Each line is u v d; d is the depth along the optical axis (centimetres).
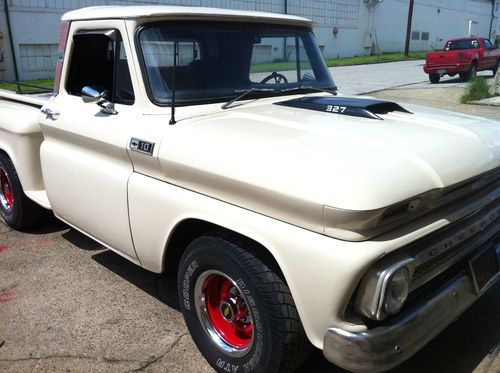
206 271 280
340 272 215
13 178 465
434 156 248
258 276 249
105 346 322
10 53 1786
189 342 325
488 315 350
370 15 3638
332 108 318
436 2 4319
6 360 309
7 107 485
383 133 271
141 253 318
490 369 296
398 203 218
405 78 2152
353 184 216
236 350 278
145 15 317
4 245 468
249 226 246
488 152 274
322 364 301
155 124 302
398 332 229
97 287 393
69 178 367
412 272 231
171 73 322
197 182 271
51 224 517
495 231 296
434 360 305
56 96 396
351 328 226
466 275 272
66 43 373
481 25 5056
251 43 362
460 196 263
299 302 234
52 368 302
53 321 348
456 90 1683
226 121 295
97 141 332
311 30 420
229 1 2511
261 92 357
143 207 303
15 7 1772
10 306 367
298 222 231
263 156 245
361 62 3053
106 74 342
